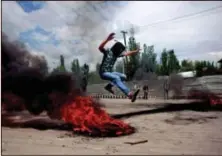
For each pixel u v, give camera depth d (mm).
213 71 18688
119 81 9102
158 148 6066
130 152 5680
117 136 7586
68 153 5516
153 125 9375
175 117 11266
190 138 7203
